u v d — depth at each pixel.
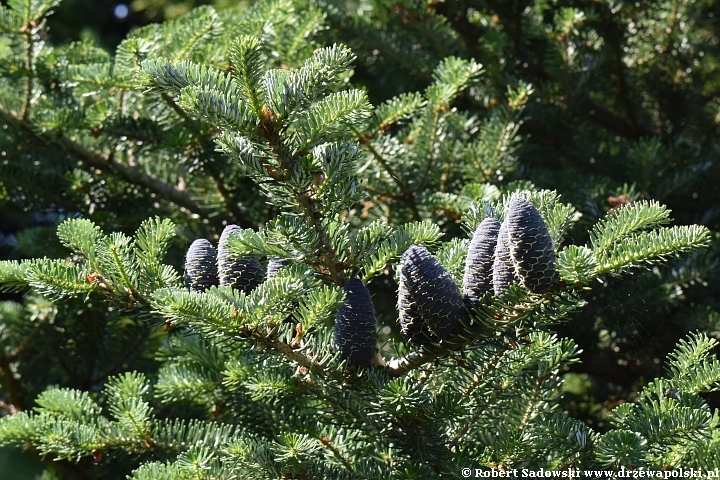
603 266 2.51
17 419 2.74
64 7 7.44
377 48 3.84
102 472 3.19
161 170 3.44
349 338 2.57
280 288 2.54
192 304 2.52
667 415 2.59
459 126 3.24
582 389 4.06
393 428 2.61
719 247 3.36
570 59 3.58
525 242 2.49
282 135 2.55
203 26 3.04
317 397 2.63
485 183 3.11
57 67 3.21
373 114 3.02
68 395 2.81
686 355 2.69
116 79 3.03
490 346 2.59
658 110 4.29
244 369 2.69
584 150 3.90
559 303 2.52
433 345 2.56
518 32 4.02
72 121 3.07
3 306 3.74
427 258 2.54
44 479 3.60
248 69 2.52
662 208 2.54
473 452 2.63
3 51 3.22
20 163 3.48
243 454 2.62
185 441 2.75
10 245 7.00
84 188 3.41
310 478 2.62
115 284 2.60
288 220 2.56
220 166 3.14
